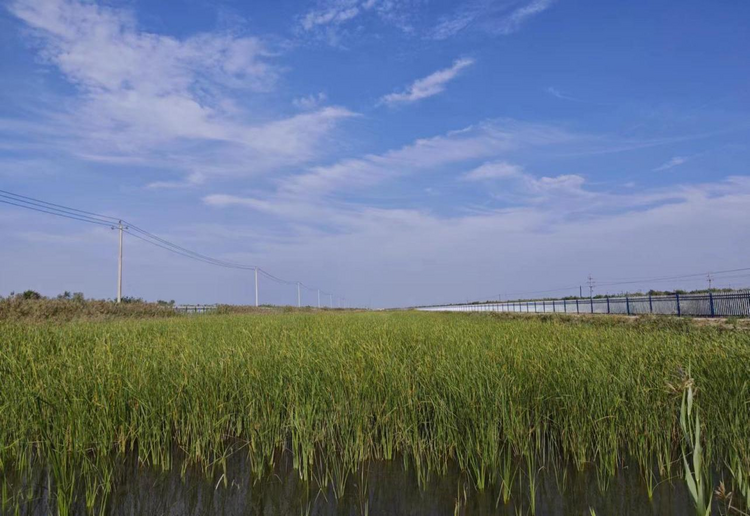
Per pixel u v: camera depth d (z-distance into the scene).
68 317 24.86
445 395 6.64
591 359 7.85
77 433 5.71
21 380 6.69
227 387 7.04
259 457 6.23
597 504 5.27
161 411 6.40
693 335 10.41
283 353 8.32
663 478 5.79
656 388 6.39
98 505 5.32
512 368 7.33
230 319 23.73
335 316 29.69
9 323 14.77
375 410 6.73
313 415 6.43
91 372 7.02
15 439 5.89
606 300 38.62
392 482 5.88
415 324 18.94
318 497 5.57
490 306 68.06
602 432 6.10
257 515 5.22
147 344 10.24
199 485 5.81
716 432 5.97
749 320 20.78
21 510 5.11
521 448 6.08
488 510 5.21
